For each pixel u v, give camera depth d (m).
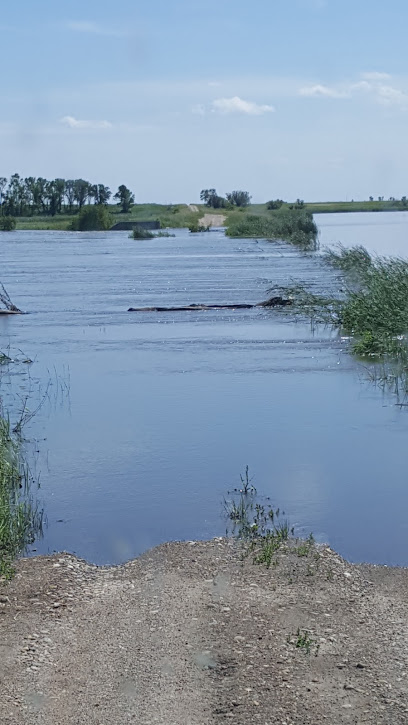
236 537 9.60
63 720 5.89
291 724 5.83
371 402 15.77
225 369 19.05
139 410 15.45
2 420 13.78
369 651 6.81
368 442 13.25
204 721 5.88
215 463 12.31
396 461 12.32
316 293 31.50
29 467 12.30
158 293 33.62
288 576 8.41
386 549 9.31
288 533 9.76
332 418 14.67
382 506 10.59
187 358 20.39
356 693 6.18
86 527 10.07
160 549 9.20
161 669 6.56
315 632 7.15
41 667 6.62
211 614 7.53
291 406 15.55
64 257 55.03
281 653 6.78
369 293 25.77
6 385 17.72
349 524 10.04
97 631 7.24
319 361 19.77
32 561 8.94
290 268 43.50
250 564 8.73
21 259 53.53
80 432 14.02
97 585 8.32
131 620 7.45
